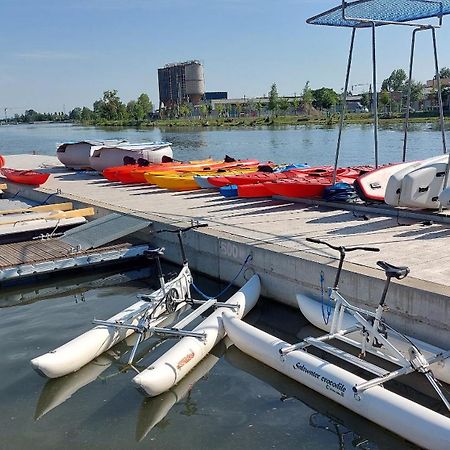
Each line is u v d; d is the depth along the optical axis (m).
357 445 5.51
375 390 5.73
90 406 6.45
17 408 6.46
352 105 111.19
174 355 6.93
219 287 10.30
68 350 7.23
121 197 15.84
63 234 12.91
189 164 20.23
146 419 6.13
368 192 11.40
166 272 11.50
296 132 62.41
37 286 10.98
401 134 47.72
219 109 112.25
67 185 19.12
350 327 7.00
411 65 13.70
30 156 30.89
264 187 13.85
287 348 6.79
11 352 7.95
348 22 12.43
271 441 5.63
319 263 8.23
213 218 12.00
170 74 156.88
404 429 5.36
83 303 9.96
